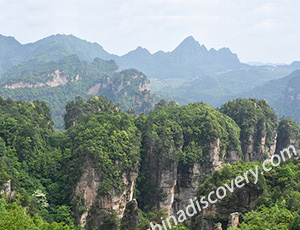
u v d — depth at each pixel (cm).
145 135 11725
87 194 9300
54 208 9300
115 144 10188
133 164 10350
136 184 11250
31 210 8406
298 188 6650
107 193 8956
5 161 9312
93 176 9362
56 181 10175
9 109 11512
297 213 5519
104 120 11506
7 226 4978
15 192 8381
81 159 9700
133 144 10938
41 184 9869
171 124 12281
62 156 10800
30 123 11344
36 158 10412
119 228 7944
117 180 9619
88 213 9012
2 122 10594
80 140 10569
